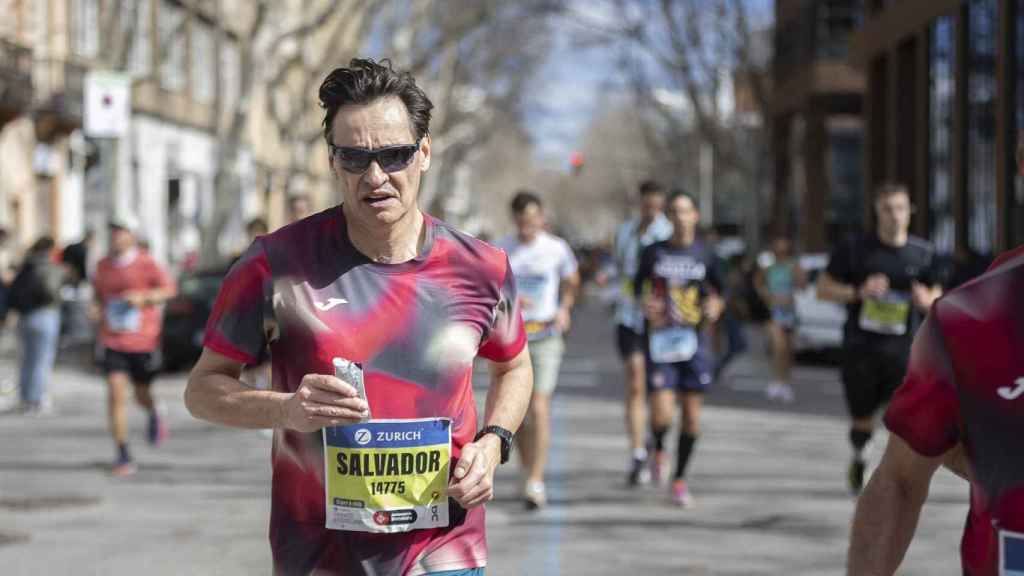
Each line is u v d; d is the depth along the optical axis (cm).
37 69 3191
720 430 1486
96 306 1170
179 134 4153
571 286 1037
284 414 358
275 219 5200
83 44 3500
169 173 4072
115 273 1172
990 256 2238
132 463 1156
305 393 352
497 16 4075
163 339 2161
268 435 1420
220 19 3192
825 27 4281
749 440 1398
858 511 301
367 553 375
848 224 5591
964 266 1784
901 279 957
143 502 1010
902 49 2936
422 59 3888
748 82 4697
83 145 3500
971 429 278
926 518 950
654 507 991
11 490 1063
